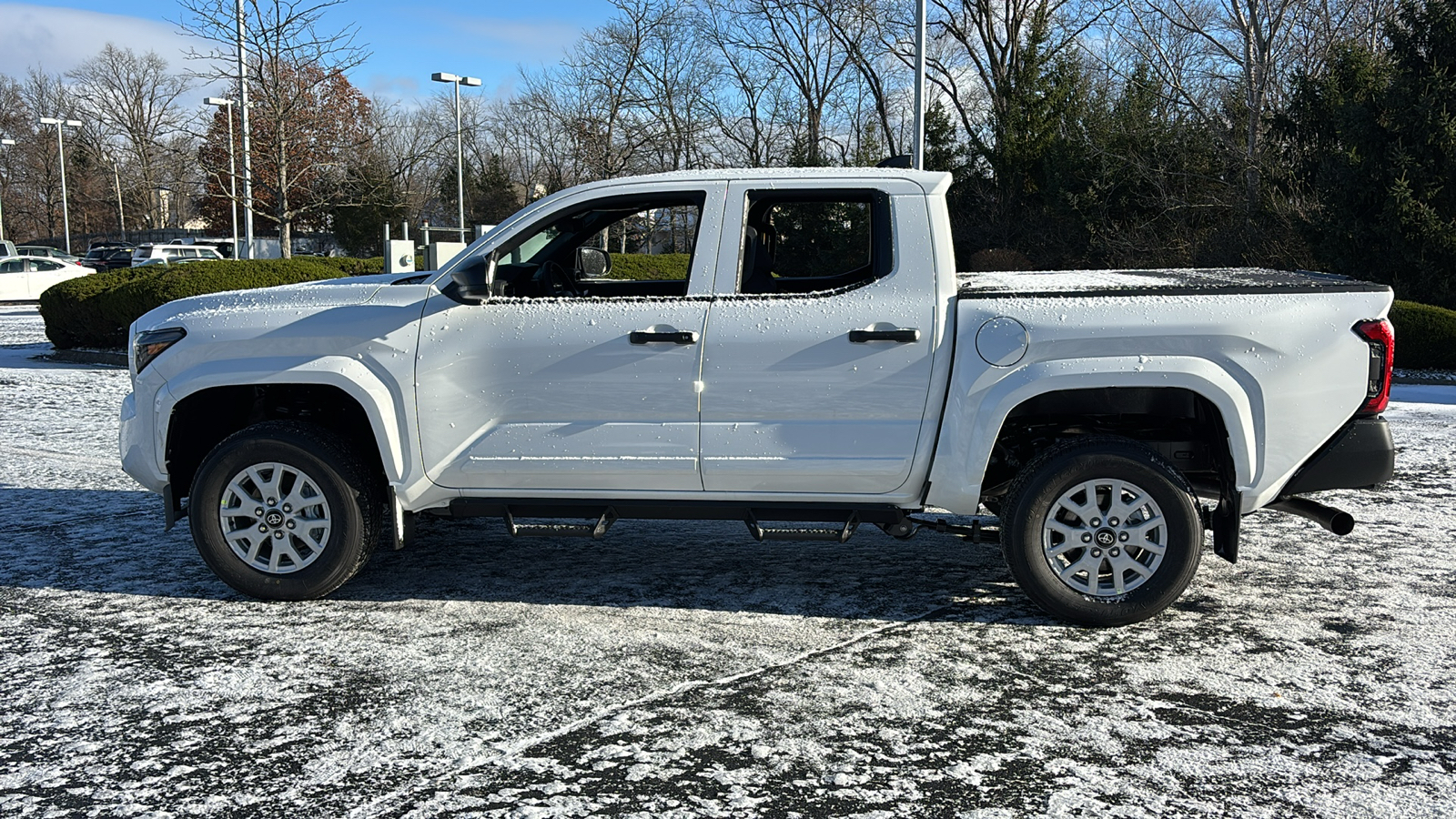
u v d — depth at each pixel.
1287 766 3.44
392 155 61.75
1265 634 4.66
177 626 4.81
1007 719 3.80
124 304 17.39
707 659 4.39
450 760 3.50
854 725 3.75
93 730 3.74
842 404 4.73
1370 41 24.38
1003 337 4.58
